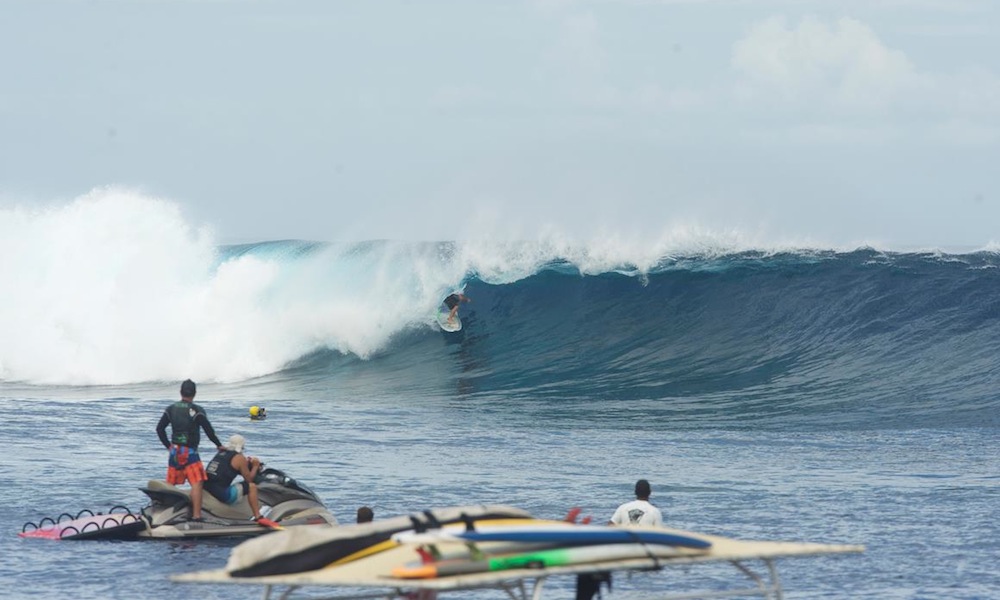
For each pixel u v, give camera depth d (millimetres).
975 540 51188
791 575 44844
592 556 26594
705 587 43125
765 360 121250
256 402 107062
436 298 132250
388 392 112625
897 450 81062
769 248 136250
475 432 87875
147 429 85375
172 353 127938
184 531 51469
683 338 127438
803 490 64438
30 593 41156
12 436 80750
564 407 102812
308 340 128750
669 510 58406
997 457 77812
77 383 126312
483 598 41531
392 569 25891
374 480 65875
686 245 136125
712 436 87750
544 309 132500
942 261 131875
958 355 118750
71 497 59656
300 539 27188
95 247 133000
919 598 41375
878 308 127000
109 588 42031
